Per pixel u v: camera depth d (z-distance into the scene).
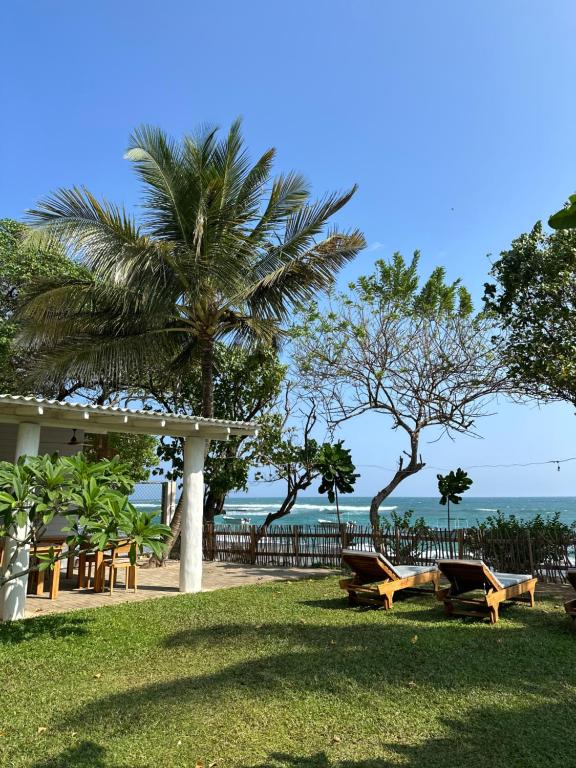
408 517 14.09
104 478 7.34
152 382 17.62
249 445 17.28
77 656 6.14
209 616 7.99
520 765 3.71
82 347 12.91
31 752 3.91
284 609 8.47
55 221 11.36
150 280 11.75
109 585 10.43
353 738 4.10
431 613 8.26
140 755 3.86
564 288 11.48
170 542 14.28
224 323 14.25
